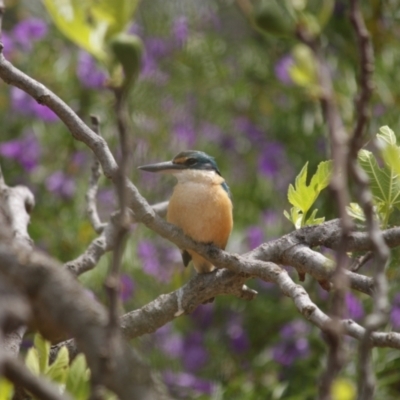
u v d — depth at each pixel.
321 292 11.62
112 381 2.91
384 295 2.85
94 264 7.06
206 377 11.97
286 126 12.96
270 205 12.78
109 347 2.75
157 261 12.17
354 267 5.60
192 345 12.23
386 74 12.08
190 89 13.60
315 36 2.80
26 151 12.12
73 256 11.59
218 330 12.49
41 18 13.62
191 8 14.45
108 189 12.33
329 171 5.53
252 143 13.24
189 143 13.32
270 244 5.61
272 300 12.39
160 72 13.62
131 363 2.96
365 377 2.86
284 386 10.92
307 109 12.77
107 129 12.55
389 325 10.41
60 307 3.03
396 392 11.05
